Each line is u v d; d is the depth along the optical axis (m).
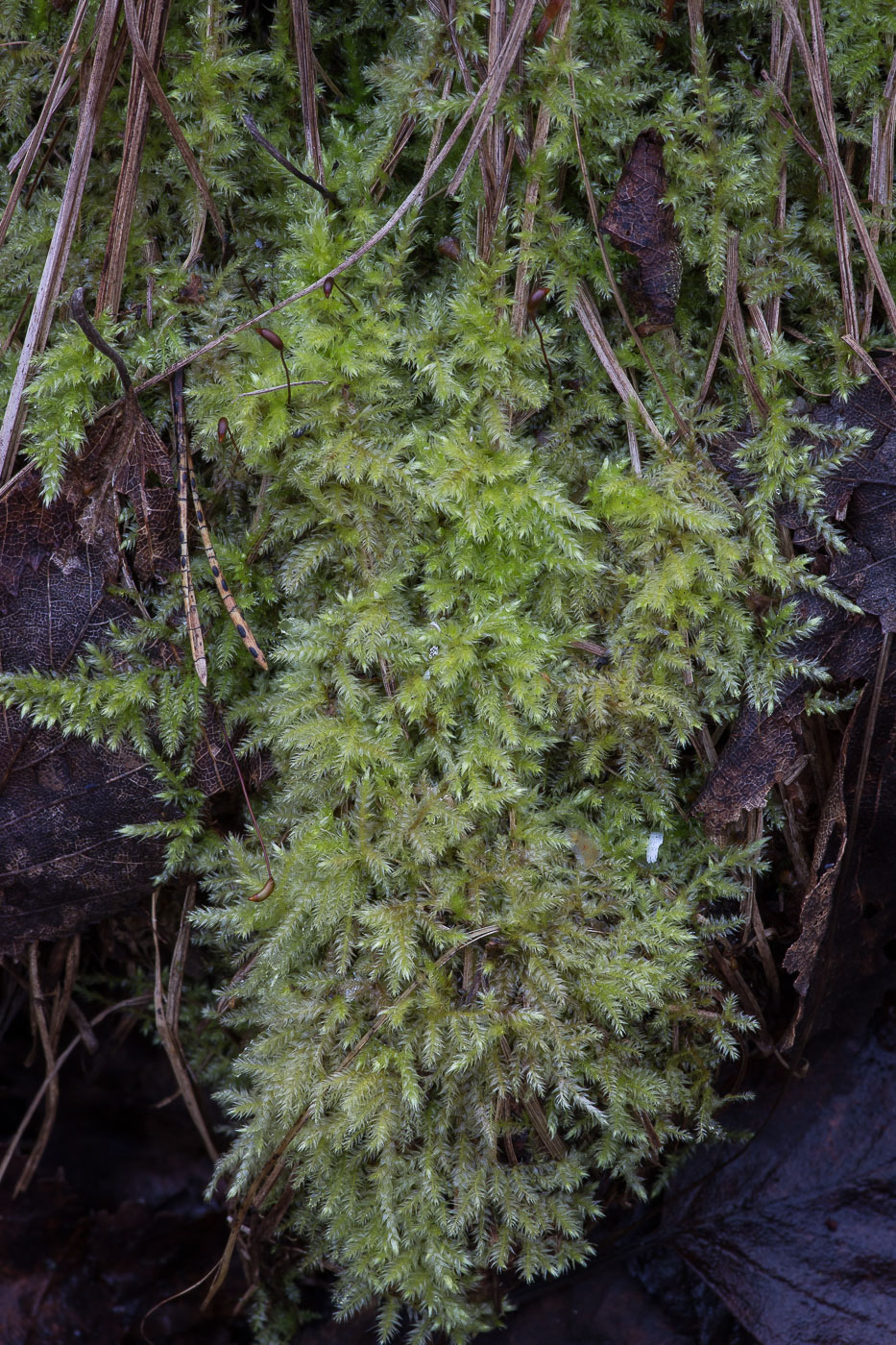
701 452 0.32
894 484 0.32
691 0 0.32
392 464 0.32
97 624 0.32
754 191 0.32
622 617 0.32
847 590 0.32
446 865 0.32
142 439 0.32
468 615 0.32
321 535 0.32
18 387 0.32
